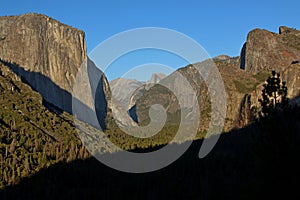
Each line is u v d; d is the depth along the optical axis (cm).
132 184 13812
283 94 3397
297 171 3094
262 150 3203
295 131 3198
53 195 12925
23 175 13712
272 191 3128
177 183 13600
